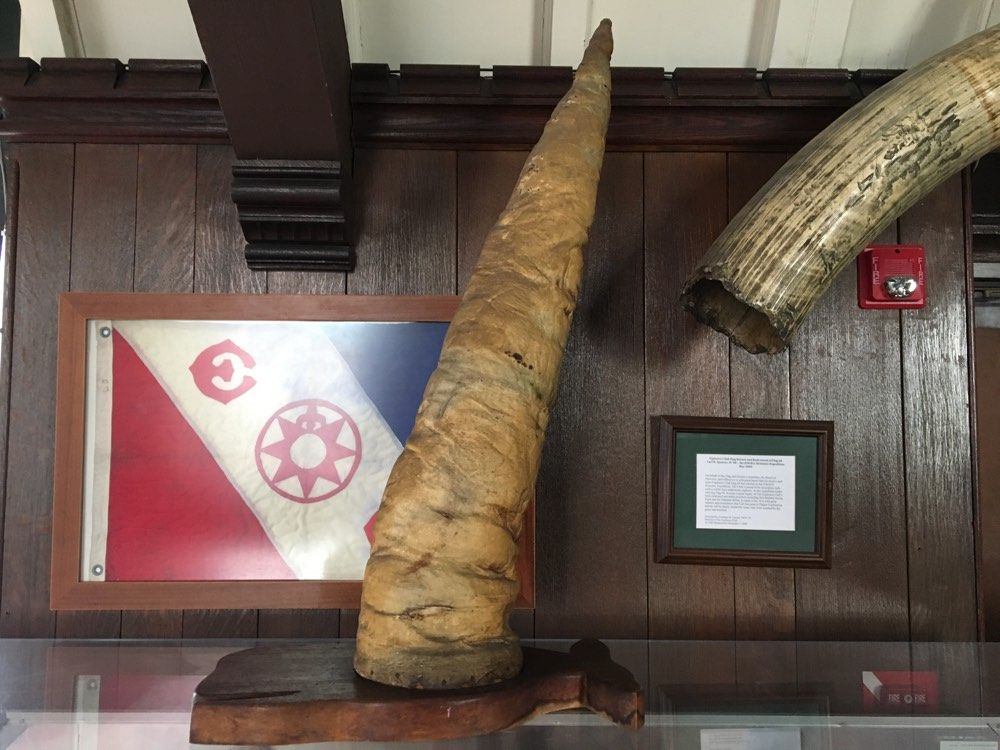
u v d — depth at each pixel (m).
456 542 1.00
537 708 1.05
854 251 1.19
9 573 1.42
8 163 1.48
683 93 1.46
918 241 1.53
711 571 1.47
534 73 1.44
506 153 1.51
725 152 1.53
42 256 1.46
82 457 1.41
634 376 1.49
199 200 1.48
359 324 1.46
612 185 1.52
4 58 1.40
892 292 1.49
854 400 1.50
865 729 1.16
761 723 1.15
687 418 1.46
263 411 1.44
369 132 1.46
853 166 1.17
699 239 1.51
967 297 1.52
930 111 1.18
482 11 1.50
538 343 1.05
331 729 0.95
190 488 1.42
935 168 1.20
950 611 1.47
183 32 1.49
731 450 1.47
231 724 0.96
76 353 1.42
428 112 1.46
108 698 1.20
